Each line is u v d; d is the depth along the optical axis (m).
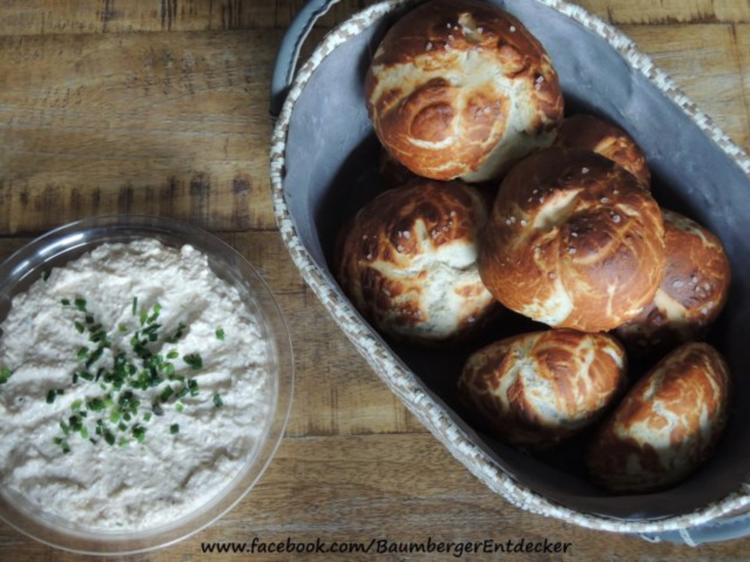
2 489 0.45
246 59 0.55
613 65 0.43
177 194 0.53
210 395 0.46
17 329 0.47
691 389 0.38
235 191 0.53
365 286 0.42
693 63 0.55
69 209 0.53
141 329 0.47
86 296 0.48
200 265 0.49
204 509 0.46
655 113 0.43
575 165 0.38
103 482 0.44
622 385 0.41
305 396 0.49
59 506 0.44
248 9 0.56
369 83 0.42
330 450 0.49
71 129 0.54
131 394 0.46
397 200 0.42
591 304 0.37
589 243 0.36
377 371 0.41
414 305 0.41
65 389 0.46
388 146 0.42
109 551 0.45
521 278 0.38
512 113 0.40
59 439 0.45
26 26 0.55
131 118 0.54
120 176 0.53
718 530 0.37
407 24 0.41
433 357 0.44
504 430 0.41
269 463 0.47
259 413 0.47
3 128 0.54
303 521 0.48
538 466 0.41
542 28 0.44
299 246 0.38
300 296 0.51
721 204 0.43
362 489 0.48
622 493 0.40
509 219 0.38
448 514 0.48
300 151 0.42
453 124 0.39
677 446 0.38
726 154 0.41
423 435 0.49
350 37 0.42
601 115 0.46
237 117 0.55
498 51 0.40
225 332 0.48
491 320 0.43
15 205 0.53
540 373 0.39
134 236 0.51
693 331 0.41
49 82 0.55
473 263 0.42
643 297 0.37
